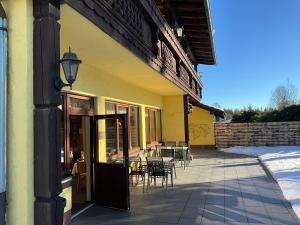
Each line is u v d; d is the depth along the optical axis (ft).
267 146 61.11
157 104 44.37
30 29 9.81
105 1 13.84
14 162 9.58
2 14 9.61
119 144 27.04
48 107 9.65
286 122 60.75
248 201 22.21
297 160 40.27
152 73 25.44
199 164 41.68
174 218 18.74
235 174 33.35
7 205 9.55
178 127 47.24
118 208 20.80
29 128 9.61
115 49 17.30
